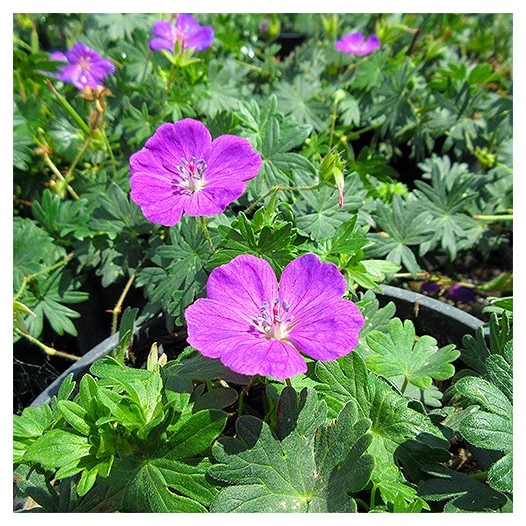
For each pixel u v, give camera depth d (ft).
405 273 0.73
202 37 0.78
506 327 0.51
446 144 0.89
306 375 0.48
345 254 0.56
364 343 0.54
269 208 0.53
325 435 0.42
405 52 1.02
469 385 0.41
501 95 1.04
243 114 0.66
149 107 0.82
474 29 1.24
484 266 0.94
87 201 0.73
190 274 0.56
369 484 0.45
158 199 0.47
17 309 0.62
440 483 0.43
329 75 1.01
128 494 0.40
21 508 0.46
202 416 0.40
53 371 0.76
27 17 1.05
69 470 0.40
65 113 0.84
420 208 0.74
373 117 0.89
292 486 0.41
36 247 0.71
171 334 0.60
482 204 0.82
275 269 0.50
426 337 0.51
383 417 0.45
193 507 0.39
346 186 0.60
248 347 0.39
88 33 1.01
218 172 0.48
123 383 0.42
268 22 1.19
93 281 0.77
